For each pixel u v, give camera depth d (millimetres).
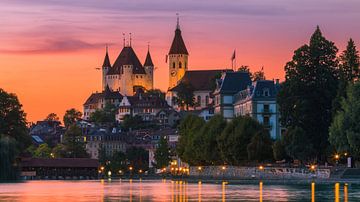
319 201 196000
